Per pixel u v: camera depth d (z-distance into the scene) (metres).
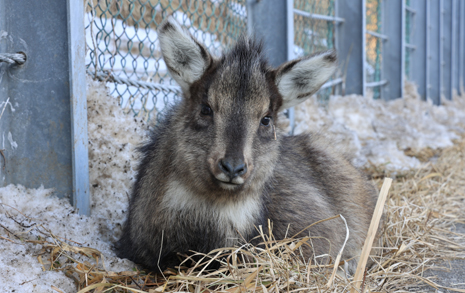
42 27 1.39
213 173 1.27
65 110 1.40
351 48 3.07
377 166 2.33
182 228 1.34
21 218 1.34
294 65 1.35
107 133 1.57
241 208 1.34
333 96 2.88
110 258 1.33
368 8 3.77
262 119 1.32
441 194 2.00
